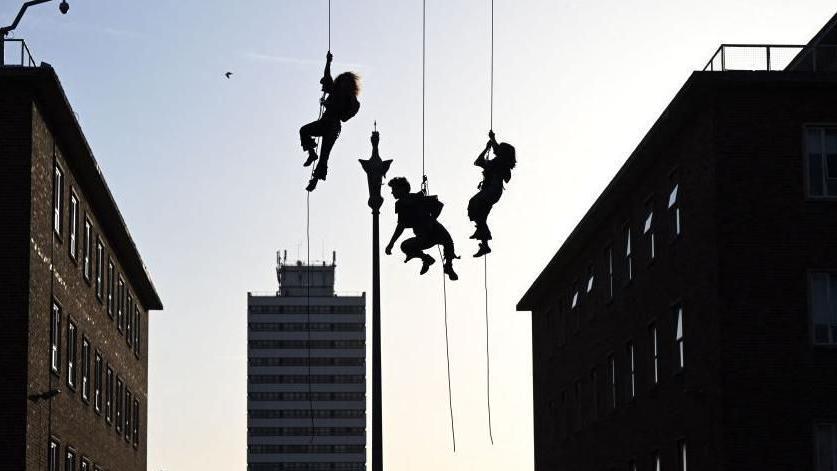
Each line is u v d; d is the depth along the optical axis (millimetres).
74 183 52438
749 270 43844
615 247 59500
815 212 44125
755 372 43312
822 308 43750
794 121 44438
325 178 22953
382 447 19859
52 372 47969
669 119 46844
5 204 43281
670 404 50188
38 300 45094
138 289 76250
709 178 44812
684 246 48094
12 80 43312
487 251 24000
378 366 20016
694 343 46719
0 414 42562
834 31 47219
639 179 54781
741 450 42875
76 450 54500
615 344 59656
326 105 22719
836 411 43188
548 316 76250
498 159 23938
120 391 69562
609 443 60688
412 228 22688
